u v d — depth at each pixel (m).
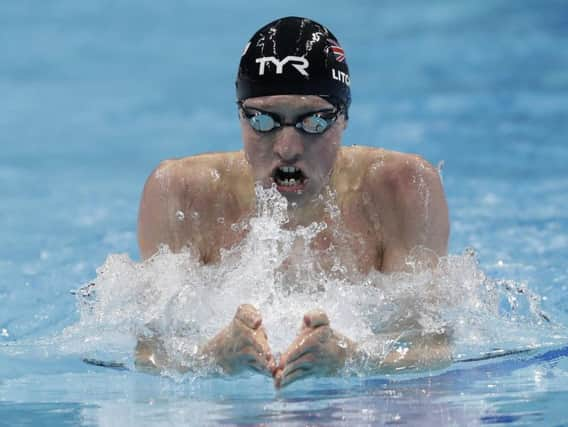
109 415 8.28
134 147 27.08
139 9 42.84
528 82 32.38
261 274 10.34
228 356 9.19
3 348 11.40
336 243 10.67
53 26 40.81
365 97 31.50
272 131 9.58
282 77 9.66
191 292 10.24
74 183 23.42
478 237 17.52
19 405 8.80
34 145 27.59
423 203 10.57
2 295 14.42
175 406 8.54
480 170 23.23
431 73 34.03
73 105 32.06
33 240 18.22
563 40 36.78
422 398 8.66
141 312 10.30
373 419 7.90
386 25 39.91
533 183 21.84
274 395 8.87
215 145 26.56
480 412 8.13
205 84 34.06
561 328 11.80
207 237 10.83
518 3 41.56
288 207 10.38
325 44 10.15
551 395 8.77
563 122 27.83
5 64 36.69
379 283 10.60
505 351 10.65
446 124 27.98
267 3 43.03
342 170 10.96
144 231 10.88
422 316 10.26
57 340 11.64
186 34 39.75
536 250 16.52
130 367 10.38
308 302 10.17
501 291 12.75
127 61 37.00
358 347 9.44
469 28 39.06
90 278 15.39
